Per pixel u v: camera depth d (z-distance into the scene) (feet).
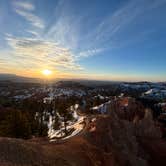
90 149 102.27
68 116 254.88
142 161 120.16
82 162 83.76
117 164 105.19
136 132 160.97
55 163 70.23
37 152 72.95
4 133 148.87
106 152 108.68
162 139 164.25
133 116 205.05
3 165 54.95
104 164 94.99
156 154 145.59
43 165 64.75
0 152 62.44
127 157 116.26
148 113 177.99
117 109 211.00
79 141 110.52
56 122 234.17
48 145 94.48
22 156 65.00
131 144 137.08
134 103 231.09
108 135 124.77
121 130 142.82
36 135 194.49
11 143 71.10
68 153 87.30
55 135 184.65
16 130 155.12
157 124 203.51
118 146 122.11
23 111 270.87
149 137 162.30
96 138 119.96
